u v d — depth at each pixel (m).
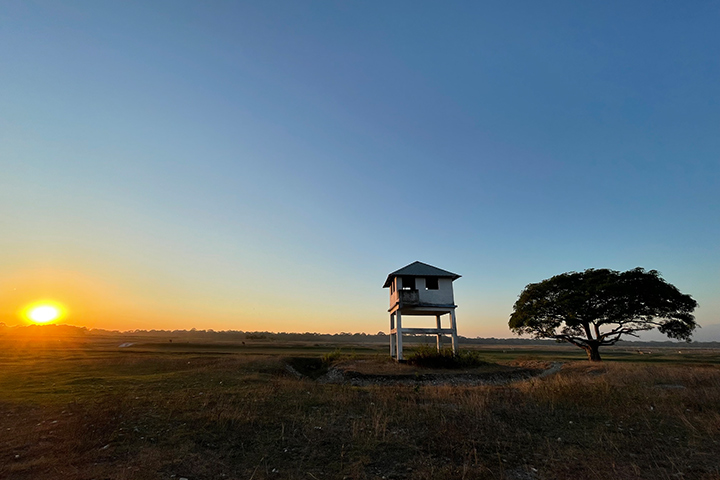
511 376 27.06
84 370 26.67
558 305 36.94
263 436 9.93
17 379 21.48
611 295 34.62
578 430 10.96
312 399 15.06
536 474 7.68
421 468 7.94
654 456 8.70
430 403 14.47
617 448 9.27
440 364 30.06
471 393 16.28
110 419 11.00
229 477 7.39
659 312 34.41
